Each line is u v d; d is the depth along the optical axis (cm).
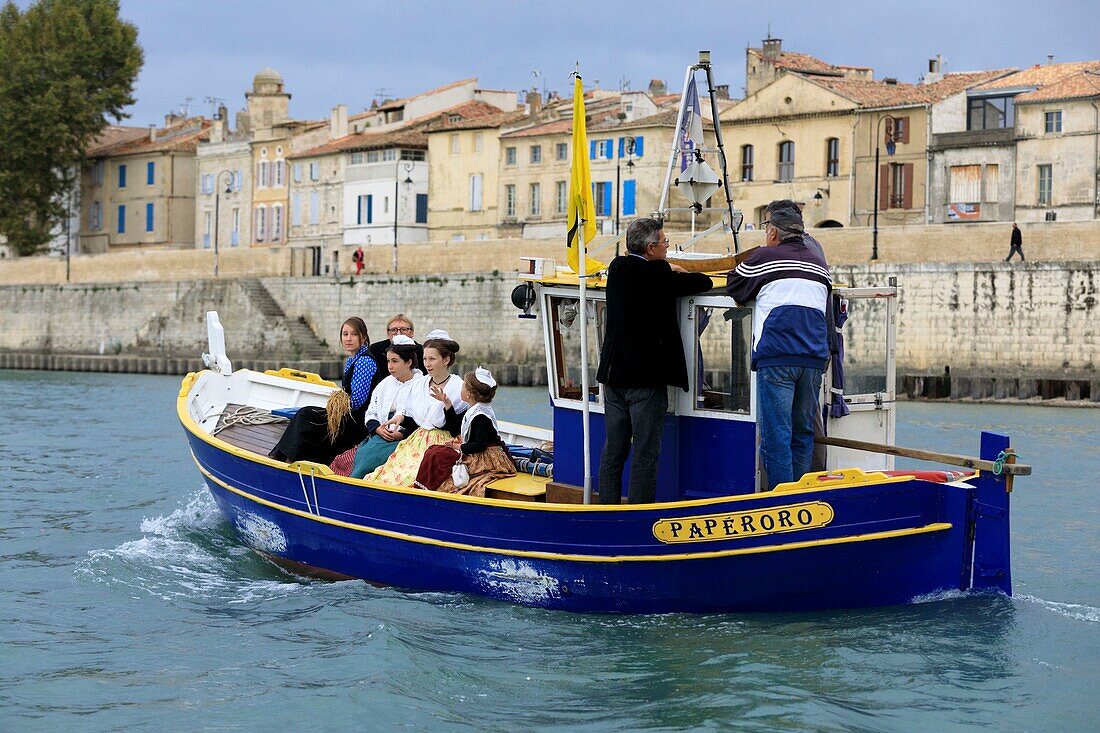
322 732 891
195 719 922
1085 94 4838
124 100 7844
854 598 1032
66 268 7356
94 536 1566
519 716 902
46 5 7888
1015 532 1588
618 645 1027
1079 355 4038
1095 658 991
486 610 1130
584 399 1103
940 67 6159
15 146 7462
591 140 6031
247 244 7806
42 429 2972
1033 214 4991
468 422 1225
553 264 1192
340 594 1216
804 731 862
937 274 4266
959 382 4178
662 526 1047
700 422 1084
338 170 7162
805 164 5522
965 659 984
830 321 1053
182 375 6200
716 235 4594
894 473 1022
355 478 1247
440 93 7444
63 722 923
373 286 5862
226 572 1346
